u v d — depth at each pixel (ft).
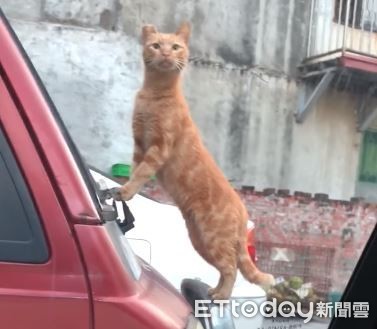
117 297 4.71
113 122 26.58
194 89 27.96
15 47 4.92
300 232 27.55
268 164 29.14
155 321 4.79
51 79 25.88
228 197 9.34
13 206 4.70
